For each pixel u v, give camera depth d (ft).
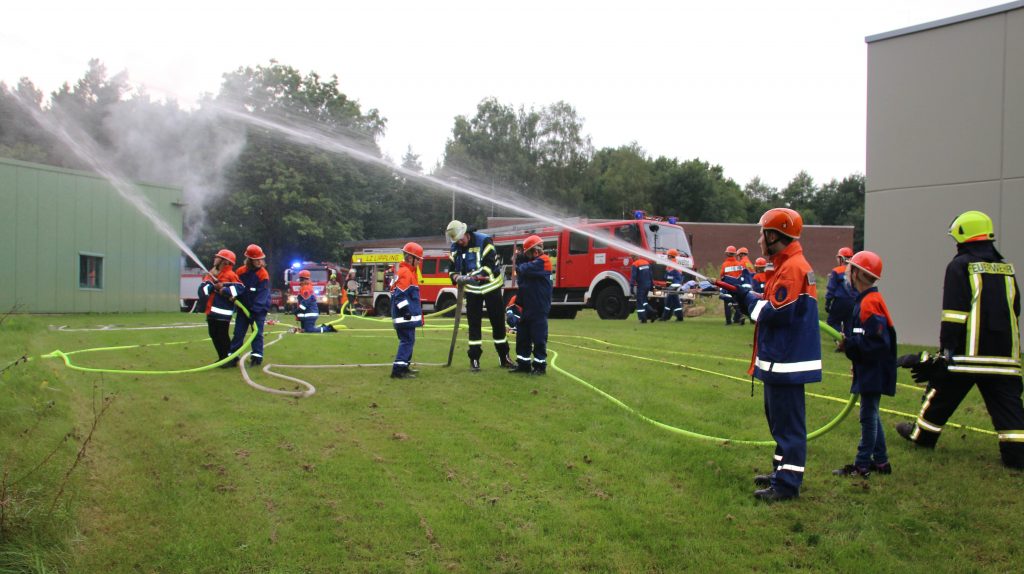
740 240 144.36
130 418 18.47
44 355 28.17
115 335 41.50
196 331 45.27
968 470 15.31
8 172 65.51
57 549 10.50
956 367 15.80
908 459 16.21
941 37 39.47
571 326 51.39
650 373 27.09
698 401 22.02
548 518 12.62
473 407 20.62
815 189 276.82
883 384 14.71
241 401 21.04
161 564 10.75
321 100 133.69
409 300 25.38
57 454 13.66
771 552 11.43
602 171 224.33
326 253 134.31
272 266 130.82
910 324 40.57
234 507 12.84
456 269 27.55
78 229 70.74
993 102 37.65
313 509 12.86
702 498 13.66
